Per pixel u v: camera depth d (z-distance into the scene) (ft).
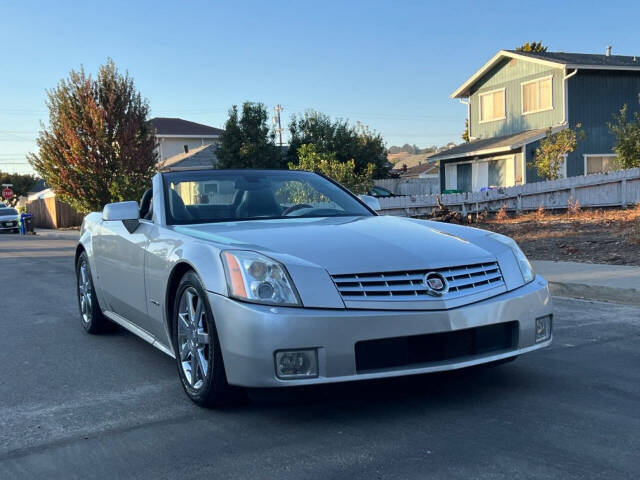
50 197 123.95
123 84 91.81
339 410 12.03
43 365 16.53
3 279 36.04
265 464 9.82
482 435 10.65
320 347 10.48
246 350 10.68
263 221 14.46
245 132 103.81
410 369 10.85
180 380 14.14
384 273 11.08
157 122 173.78
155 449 10.62
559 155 77.66
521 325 11.85
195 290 12.07
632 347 16.40
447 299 11.12
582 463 9.48
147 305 14.60
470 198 62.95
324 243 11.94
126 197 86.58
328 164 56.90
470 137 104.06
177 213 14.92
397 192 116.06
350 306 10.68
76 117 89.92
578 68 83.30
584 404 12.11
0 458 10.54
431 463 9.62
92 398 13.58
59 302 26.89
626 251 32.07
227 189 15.94
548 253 34.09
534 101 90.48
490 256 12.23
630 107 88.53
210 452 10.38
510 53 92.27
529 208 63.87
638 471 9.18
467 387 13.23
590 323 19.34
